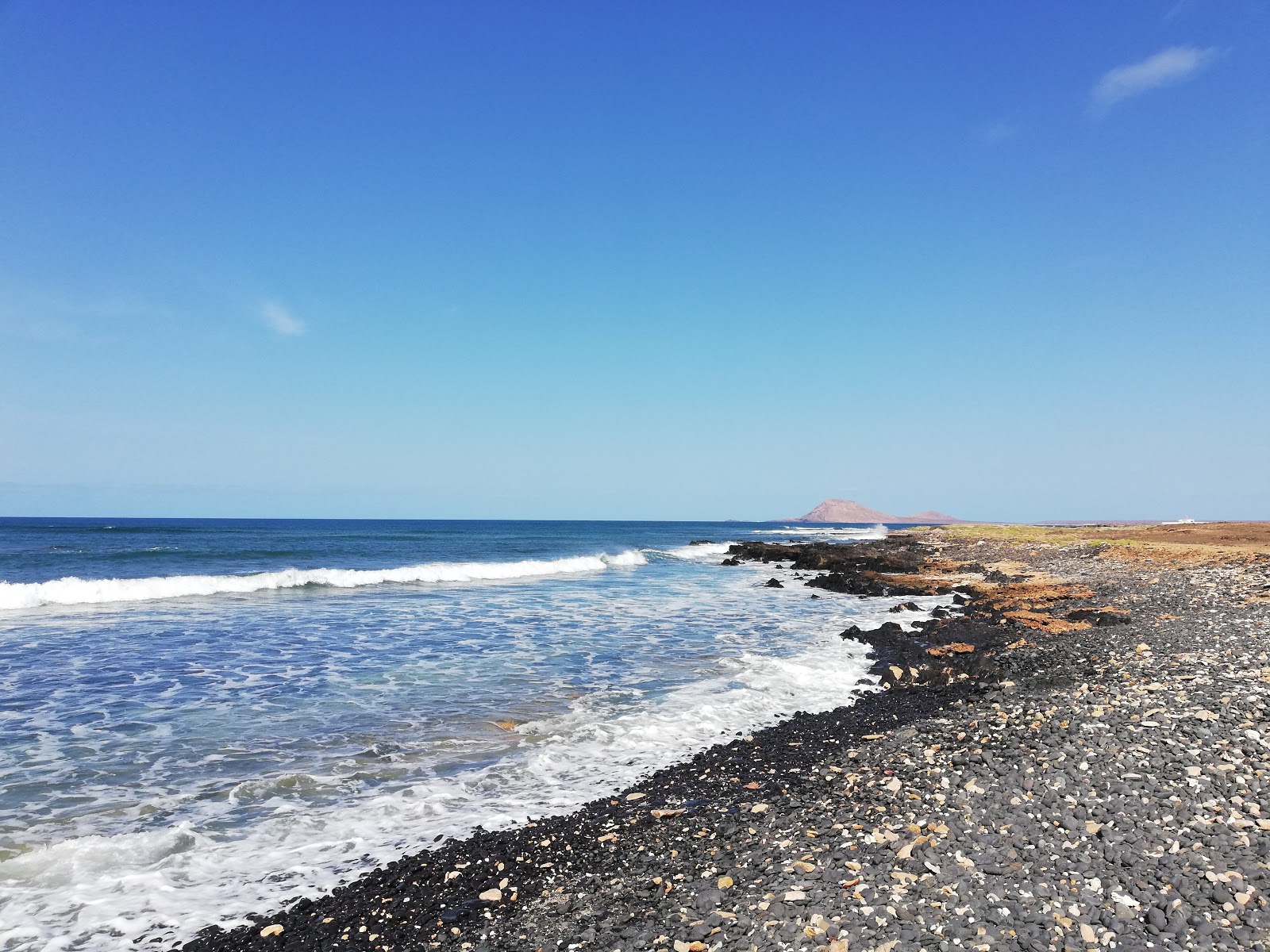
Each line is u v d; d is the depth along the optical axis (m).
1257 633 16.25
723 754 11.33
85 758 10.76
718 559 69.88
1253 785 7.48
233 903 6.90
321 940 6.30
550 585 38.88
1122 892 5.85
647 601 32.38
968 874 6.38
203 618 23.92
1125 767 8.44
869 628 24.67
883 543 79.38
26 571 37.50
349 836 8.37
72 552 48.31
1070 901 5.79
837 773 10.26
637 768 10.75
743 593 36.41
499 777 10.30
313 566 44.53
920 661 18.45
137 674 15.96
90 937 6.27
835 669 17.95
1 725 12.24
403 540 84.94
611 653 19.56
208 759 10.80
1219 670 12.77
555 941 6.16
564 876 7.40
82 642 19.48
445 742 11.80
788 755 11.28
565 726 12.73
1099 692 12.30
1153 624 20.05
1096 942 5.21
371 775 10.31
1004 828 7.28
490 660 18.28
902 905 5.94
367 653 18.83
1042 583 33.41
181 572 39.41
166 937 6.31
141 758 10.81
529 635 22.25
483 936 6.31
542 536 115.88
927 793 8.81
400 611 26.78
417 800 9.42
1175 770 8.15
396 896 7.03
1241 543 47.56
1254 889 5.62
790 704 14.61
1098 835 6.89
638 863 7.61
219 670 16.50
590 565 53.16
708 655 19.47
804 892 6.37
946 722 12.26
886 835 7.46
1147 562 39.06
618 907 6.66
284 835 8.36
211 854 7.87
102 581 28.09
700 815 8.93
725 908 6.35
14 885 7.10
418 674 16.61
